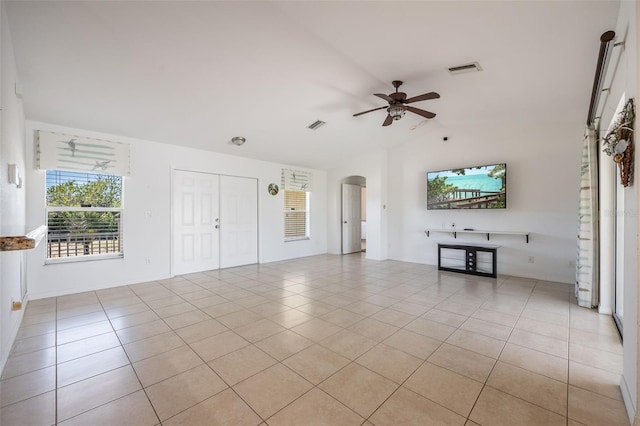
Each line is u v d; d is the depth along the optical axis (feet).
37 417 5.47
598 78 9.01
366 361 7.44
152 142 15.89
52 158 12.80
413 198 21.12
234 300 12.50
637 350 5.00
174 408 5.72
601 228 10.81
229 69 10.46
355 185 27.14
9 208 7.60
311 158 22.25
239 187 20.20
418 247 21.01
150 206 15.79
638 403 4.89
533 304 11.82
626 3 6.15
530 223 16.25
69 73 9.83
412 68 10.57
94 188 14.21
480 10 7.47
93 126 13.52
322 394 6.13
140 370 7.07
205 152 18.16
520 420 5.36
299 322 10.03
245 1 7.36
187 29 8.30
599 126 11.14
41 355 7.79
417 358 7.59
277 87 11.96
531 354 7.77
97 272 14.08
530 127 16.21
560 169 15.39
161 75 10.50
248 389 6.31
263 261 21.39
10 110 7.87
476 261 17.33
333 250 25.82
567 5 7.06
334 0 7.29
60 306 11.66
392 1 7.28
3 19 6.72
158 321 10.14
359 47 9.30
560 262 15.42
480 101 13.58
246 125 15.53
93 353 7.89
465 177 18.15
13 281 8.52
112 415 5.54
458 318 10.32
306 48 9.38
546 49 9.02
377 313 10.86
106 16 7.66
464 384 6.46
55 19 7.61
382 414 5.53
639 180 4.98
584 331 9.20
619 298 9.87
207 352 7.94
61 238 13.33
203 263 18.35
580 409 5.64
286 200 23.43
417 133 19.88
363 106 14.26
